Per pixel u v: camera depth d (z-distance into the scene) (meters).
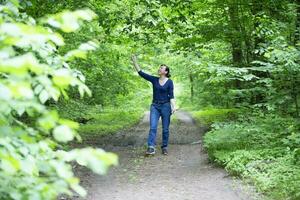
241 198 6.29
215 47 19.41
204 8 14.13
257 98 12.40
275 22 10.40
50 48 3.18
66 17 2.17
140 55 19.72
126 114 22.64
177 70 29.25
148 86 30.22
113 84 20.44
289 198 5.80
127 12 12.04
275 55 8.32
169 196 6.63
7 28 1.93
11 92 1.89
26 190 2.40
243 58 14.91
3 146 2.43
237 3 12.66
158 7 11.10
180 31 13.23
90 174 8.05
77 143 11.66
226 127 9.91
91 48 2.49
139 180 7.66
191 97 32.69
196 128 15.41
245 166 7.60
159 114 10.21
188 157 9.77
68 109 16.83
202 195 6.61
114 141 12.30
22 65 1.82
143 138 13.07
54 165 2.24
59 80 2.15
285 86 9.44
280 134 8.99
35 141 2.72
